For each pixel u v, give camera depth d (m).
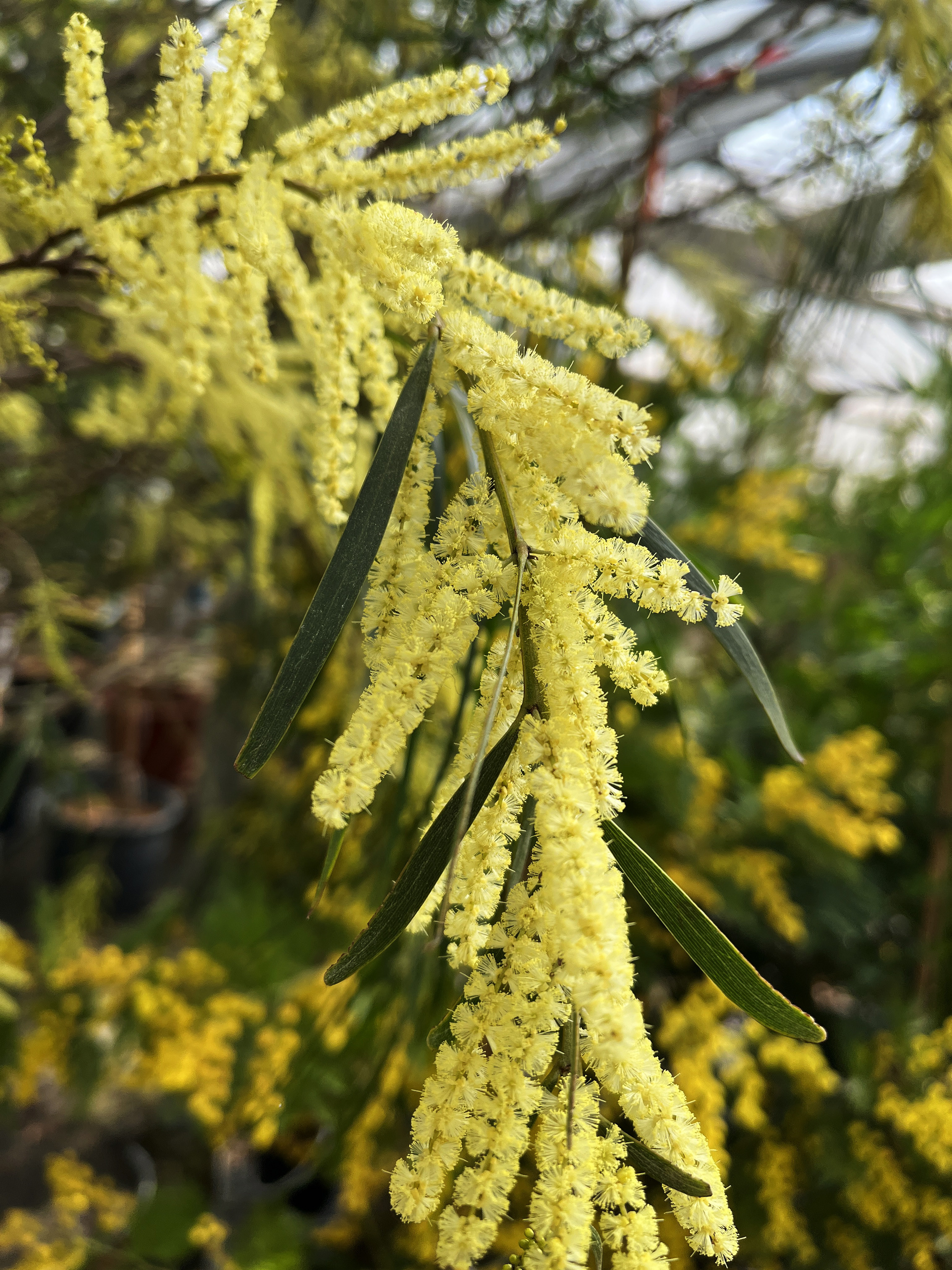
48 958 0.77
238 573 0.86
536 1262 0.14
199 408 0.49
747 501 0.84
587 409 0.16
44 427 0.71
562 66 0.53
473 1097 0.15
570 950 0.14
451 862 0.14
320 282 0.23
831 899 0.71
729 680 0.86
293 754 0.85
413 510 0.18
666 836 0.69
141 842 1.27
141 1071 0.65
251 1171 0.87
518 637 0.17
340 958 0.16
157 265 0.25
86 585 0.82
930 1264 0.54
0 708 0.81
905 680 0.83
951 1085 0.57
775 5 0.59
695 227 0.82
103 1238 0.72
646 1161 0.15
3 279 0.29
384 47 0.52
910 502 0.98
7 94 0.48
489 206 0.68
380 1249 0.68
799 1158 0.62
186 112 0.22
